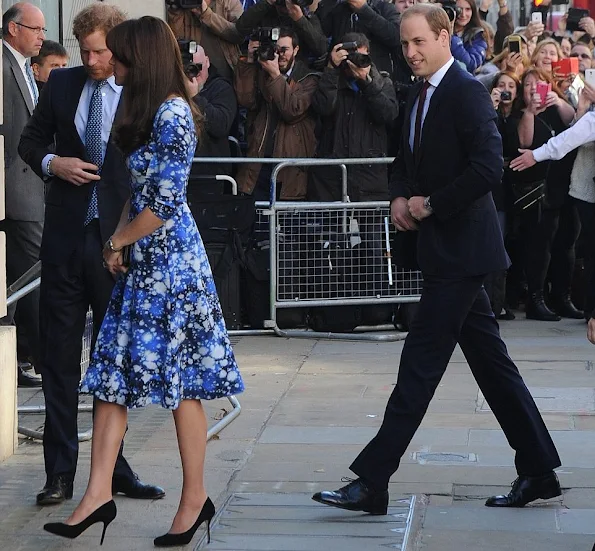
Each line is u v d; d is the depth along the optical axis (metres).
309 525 11.44
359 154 22.39
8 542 11.02
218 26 23.41
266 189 23.16
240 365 19.67
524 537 11.09
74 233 11.77
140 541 11.03
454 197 11.13
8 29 17.39
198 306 10.58
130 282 10.54
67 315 11.95
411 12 11.45
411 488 12.61
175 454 14.16
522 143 23.38
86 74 11.95
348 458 13.90
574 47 28.70
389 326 22.88
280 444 14.58
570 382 18.03
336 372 19.06
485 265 11.38
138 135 10.31
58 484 12.09
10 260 17.72
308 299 22.44
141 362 10.40
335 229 22.39
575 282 24.62
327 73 22.09
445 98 11.34
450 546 10.86
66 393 12.14
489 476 13.04
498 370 11.88
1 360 13.94
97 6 11.71
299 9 22.58
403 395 11.48
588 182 22.92
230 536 11.13
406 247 11.95
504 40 26.20
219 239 22.06
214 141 22.23
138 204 10.47
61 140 11.94
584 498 12.27
